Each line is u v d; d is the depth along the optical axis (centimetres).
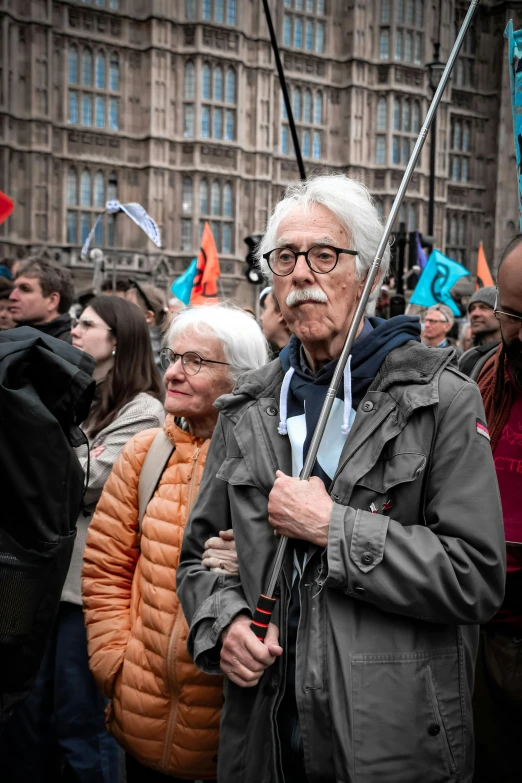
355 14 3791
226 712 196
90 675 318
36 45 3183
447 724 178
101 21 3350
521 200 265
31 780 319
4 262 929
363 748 171
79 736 313
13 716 317
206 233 1038
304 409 197
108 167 3397
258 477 195
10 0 3092
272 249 196
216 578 203
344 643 176
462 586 172
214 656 195
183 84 3488
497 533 177
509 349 232
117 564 276
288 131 3750
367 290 184
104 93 3381
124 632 266
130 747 253
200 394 256
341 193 192
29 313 479
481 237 4297
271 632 184
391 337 197
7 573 208
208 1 3481
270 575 183
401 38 3912
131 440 281
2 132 3127
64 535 221
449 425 181
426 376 185
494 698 241
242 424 203
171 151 3491
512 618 238
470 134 4259
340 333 196
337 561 172
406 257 1814
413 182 3953
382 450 183
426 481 182
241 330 258
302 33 3750
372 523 175
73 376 220
